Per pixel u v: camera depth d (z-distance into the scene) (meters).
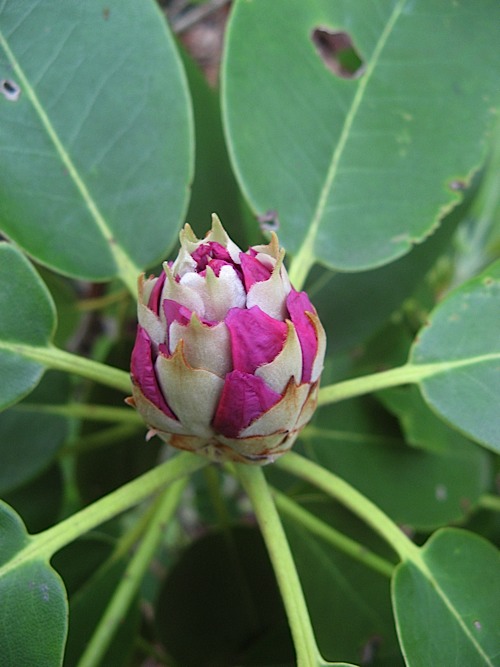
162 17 0.22
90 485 0.28
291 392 0.18
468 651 0.20
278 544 0.19
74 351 0.31
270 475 0.29
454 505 0.26
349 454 0.26
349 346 0.26
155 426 0.19
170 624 0.26
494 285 0.22
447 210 0.23
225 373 0.18
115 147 0.22
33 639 0.19
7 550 0.19
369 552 0.24
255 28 0.23
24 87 0.22
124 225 0.22
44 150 0.22
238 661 0.26
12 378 0.20
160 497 0.23
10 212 0.21
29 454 0.25
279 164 0.23
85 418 0.25
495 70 0.24
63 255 0.21
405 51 0.24
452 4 0.24
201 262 0.18
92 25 0.22
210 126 0.27
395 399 0.26
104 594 0.24
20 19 0.22
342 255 0.23
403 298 0.26
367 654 0.25
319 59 0.23
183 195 0.22
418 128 0.23
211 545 0.26
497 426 0.21
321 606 0.26
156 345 0.18
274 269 0.18
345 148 0.23
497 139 0.33
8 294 0.20
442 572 0.20
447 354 0.21
